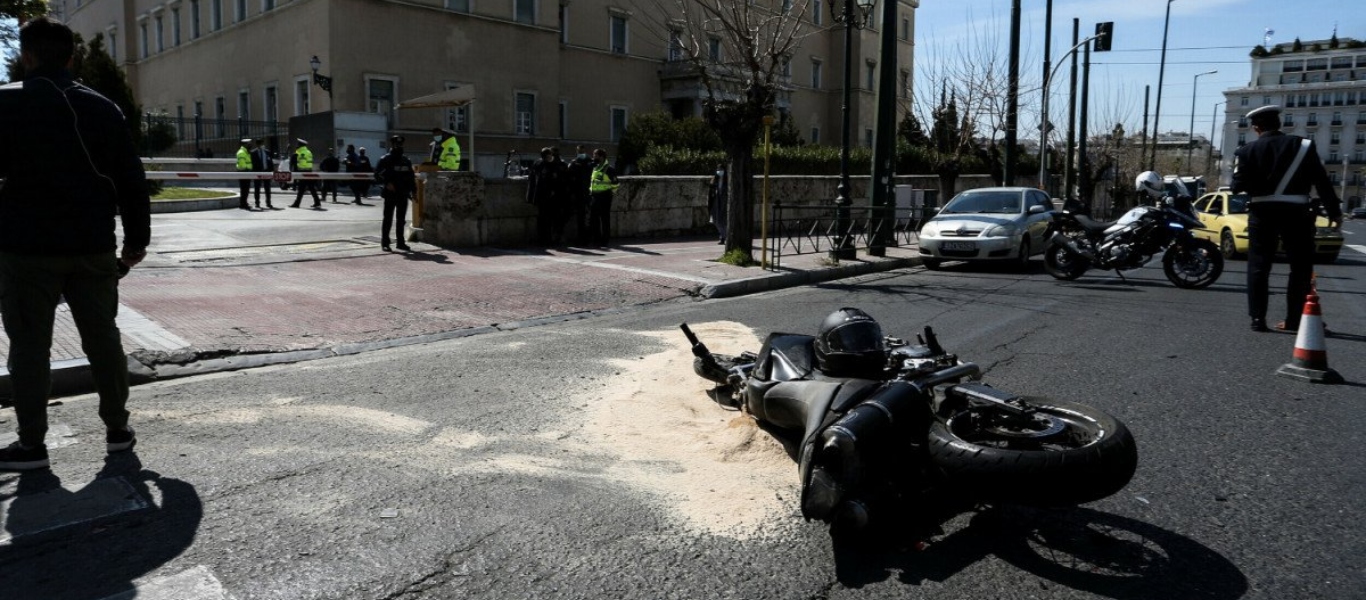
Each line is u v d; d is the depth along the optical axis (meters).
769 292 12.49
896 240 19.28
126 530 3.80
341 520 3.94
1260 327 8.91
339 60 33.91
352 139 32.28
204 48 43.22
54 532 3.77
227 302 9.30
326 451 4.88
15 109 4.29
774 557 3.64
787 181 22.73
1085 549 3.75
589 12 44.53
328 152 32.09
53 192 4.38
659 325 9.30
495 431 5.30
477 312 9.63
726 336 8.57
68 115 4.39
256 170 21.89
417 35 36.25
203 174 17.88
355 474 4.52
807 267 14.41
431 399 6.02
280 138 36.12
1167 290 12.52
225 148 38.31
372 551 3.64
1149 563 3.62
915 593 3.35
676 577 3.45
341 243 14.54
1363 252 21.00
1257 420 5.69
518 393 6.20
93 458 4.70
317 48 34.25
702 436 5.18
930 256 15.89
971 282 13.77
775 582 3.43
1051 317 9.86
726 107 14.19
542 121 41.25
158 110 48.97
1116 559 3.65
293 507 4.08
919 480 3.86
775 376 4.91
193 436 5.12
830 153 30.05
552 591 3.33
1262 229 8.75
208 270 11.30
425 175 14.90
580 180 16.33
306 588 3.32
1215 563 3.62
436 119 37.09
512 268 12.84
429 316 9.27
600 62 45.22
